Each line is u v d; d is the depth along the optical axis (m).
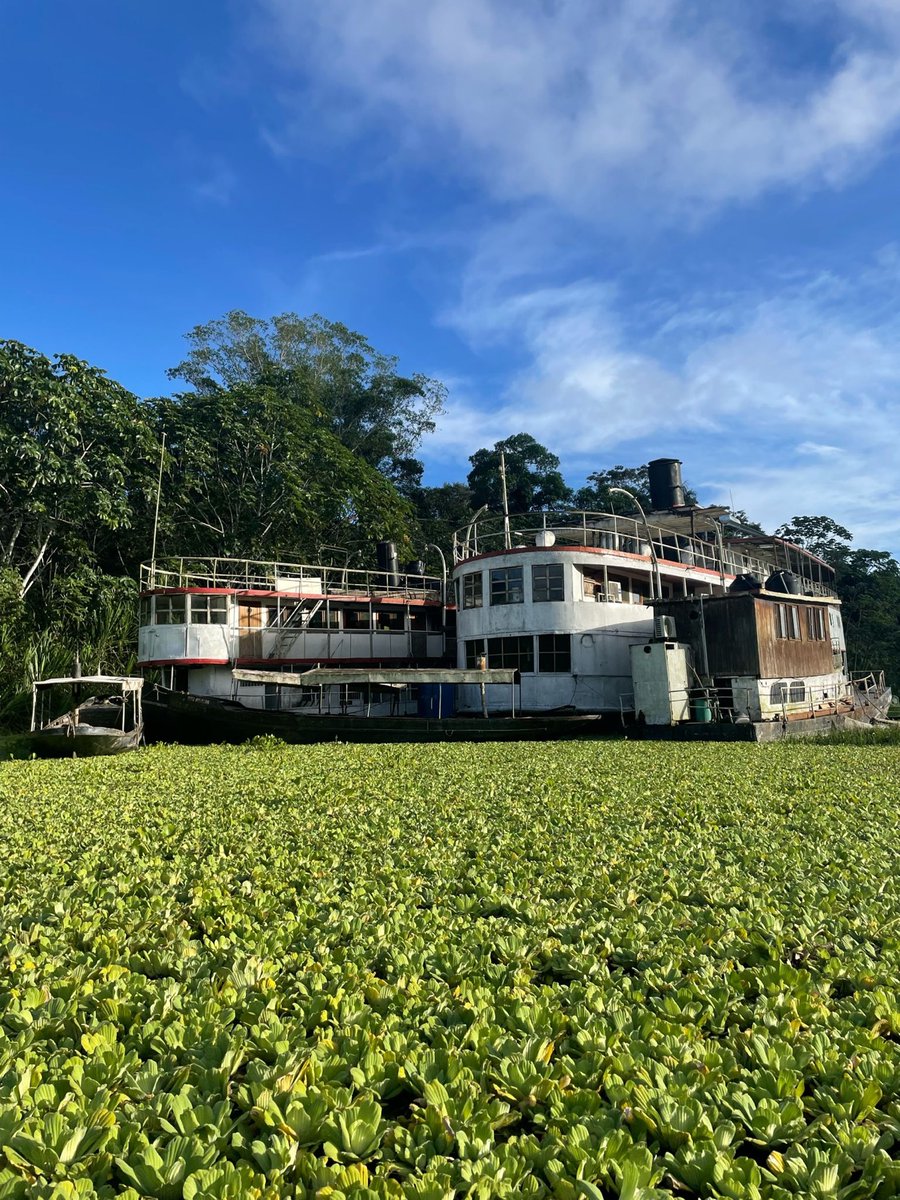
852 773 12.10
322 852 7.02
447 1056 3.01
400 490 61.31
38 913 5.31
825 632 27.11
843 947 4.44
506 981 3.99
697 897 5.52
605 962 4.23
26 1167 2.36
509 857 6.74
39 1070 2.95
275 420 39.72
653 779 11.54
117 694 25.36
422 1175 2.36
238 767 14.50
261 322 49.06
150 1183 2.33
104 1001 3.58
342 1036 3.26
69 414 28.38
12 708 25.31
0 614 26.48
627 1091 2.79
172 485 34.03
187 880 6.22
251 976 3.96
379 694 28.42
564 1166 2.42
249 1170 2.32
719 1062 3.04
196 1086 2.92
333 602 28.53
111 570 34.59
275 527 38.69
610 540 30.59
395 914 5.08
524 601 25.44
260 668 26.14
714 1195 2.32
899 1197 2.37
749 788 10.54
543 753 16.45
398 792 10.70
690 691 22.67
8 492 28.61
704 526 31.47
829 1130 2.66
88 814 9.51
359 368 52.47
